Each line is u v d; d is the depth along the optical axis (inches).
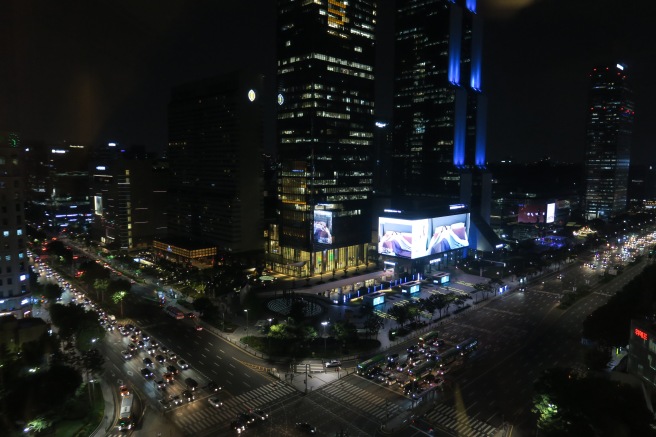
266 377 5027.1
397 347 5885.8
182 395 4598.9
